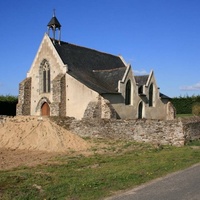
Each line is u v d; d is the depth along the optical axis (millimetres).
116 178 11172
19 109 38500
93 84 34438
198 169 13172
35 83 38812
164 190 9664
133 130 24609
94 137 26109
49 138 21234
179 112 59375
